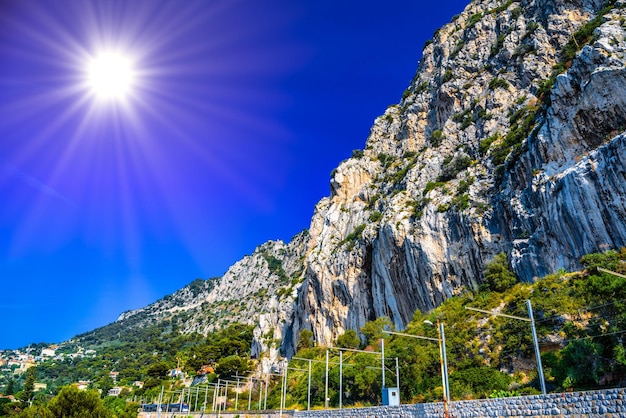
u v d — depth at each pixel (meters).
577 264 57.06
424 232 82.56
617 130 60.38
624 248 51.22
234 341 146.88
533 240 63.75
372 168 131.88
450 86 111.88
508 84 96.19
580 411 24.53
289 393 79.38
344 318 103.06
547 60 92.06
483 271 71.12
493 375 44.12
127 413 83.25
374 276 95.31
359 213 117.81
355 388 59.56
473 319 58.72
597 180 56.53
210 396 107.44
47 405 44.94
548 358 41.56
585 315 42.94
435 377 49.34
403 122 129.88
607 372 34.19
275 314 143.38
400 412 36.75
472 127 98.06
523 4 108.94
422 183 97.75
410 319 84.19
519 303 52.66
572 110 65.56
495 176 78.38
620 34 67.06
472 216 75.81
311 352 95.75
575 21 91.62
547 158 66.69
